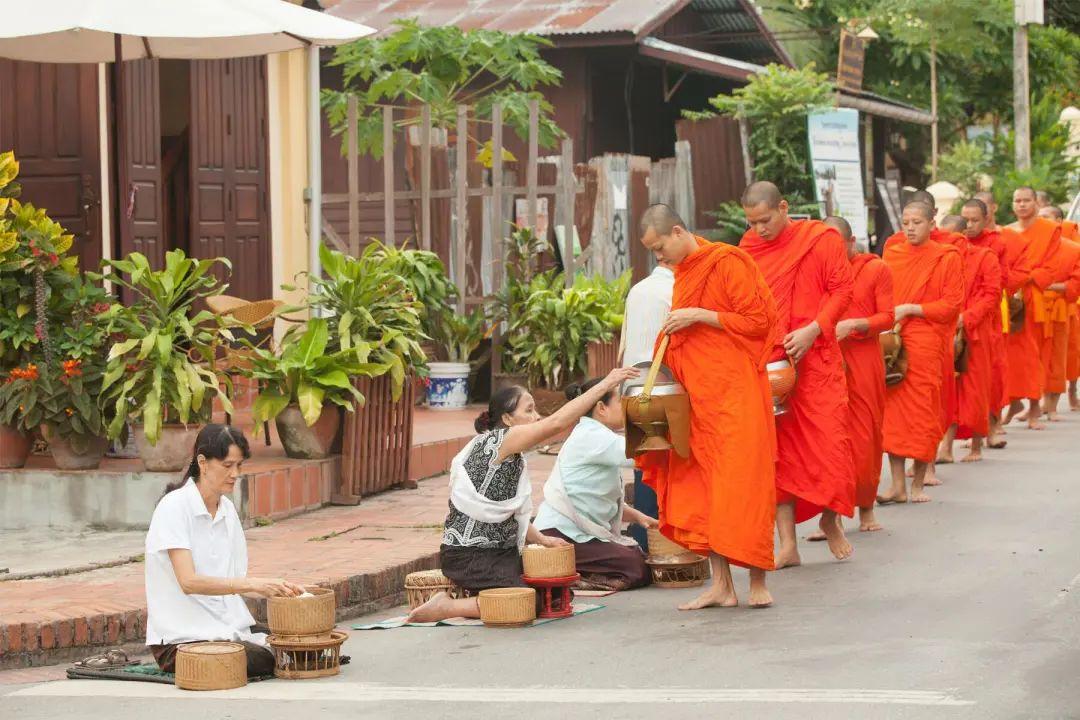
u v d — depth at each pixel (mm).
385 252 17031
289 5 13266
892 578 10117
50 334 11602
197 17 11852
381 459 13000
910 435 13141
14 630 8375
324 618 7879
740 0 29609
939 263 13297
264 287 17047
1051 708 6836
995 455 16234
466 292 18766
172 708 7320
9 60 14516
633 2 26703
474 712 7113
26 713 7332
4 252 11195
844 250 10633
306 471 12141
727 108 27438
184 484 7992
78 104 14391
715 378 9133
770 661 7965
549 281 18000
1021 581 9844
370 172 25344
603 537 10352
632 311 10266
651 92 29000
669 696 7293
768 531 9188
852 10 39000
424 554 10438
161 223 15461
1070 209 28891
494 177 18062
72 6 11625
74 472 11375
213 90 16266
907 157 42625
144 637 8852
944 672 7555
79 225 14422
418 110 22062
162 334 11180
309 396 12031
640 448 9211
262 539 11000
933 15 37469
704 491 9273
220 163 16375
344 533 11258
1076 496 13312
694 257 9195
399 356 12719
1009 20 38969
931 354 13125
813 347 10539
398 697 7449
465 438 14875
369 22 27438
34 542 10859
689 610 9445
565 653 8344
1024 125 35000
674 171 24594
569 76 26062
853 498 10703
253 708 7293
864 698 7098
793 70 28469
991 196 17047
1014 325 17938
